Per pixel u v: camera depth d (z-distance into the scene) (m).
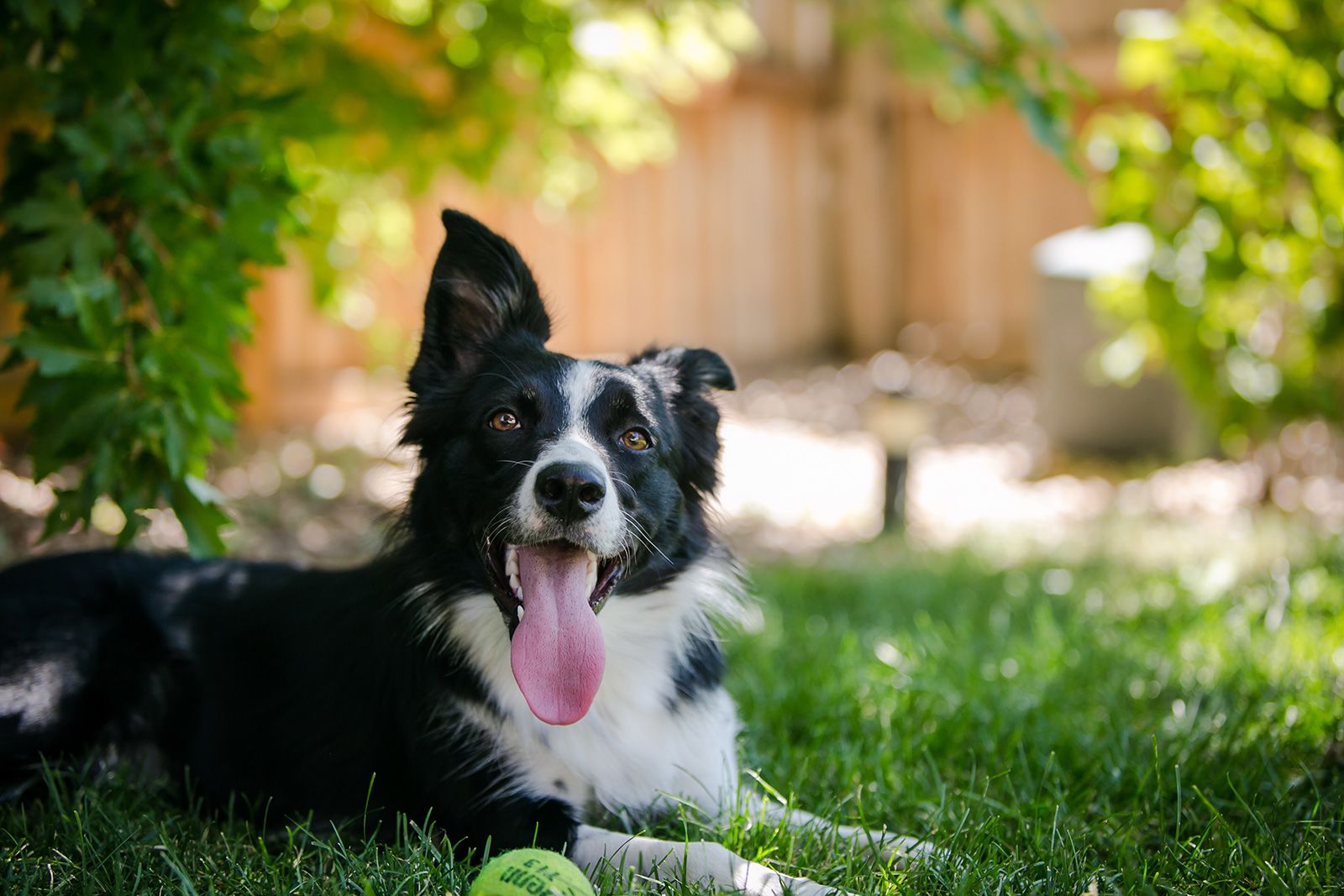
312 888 2.84
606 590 3.24
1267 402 7.20
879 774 3.66
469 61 6.50
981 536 7.74
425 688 3.31
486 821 3.18
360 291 8.91
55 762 3.47
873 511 8.91
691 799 3.45
